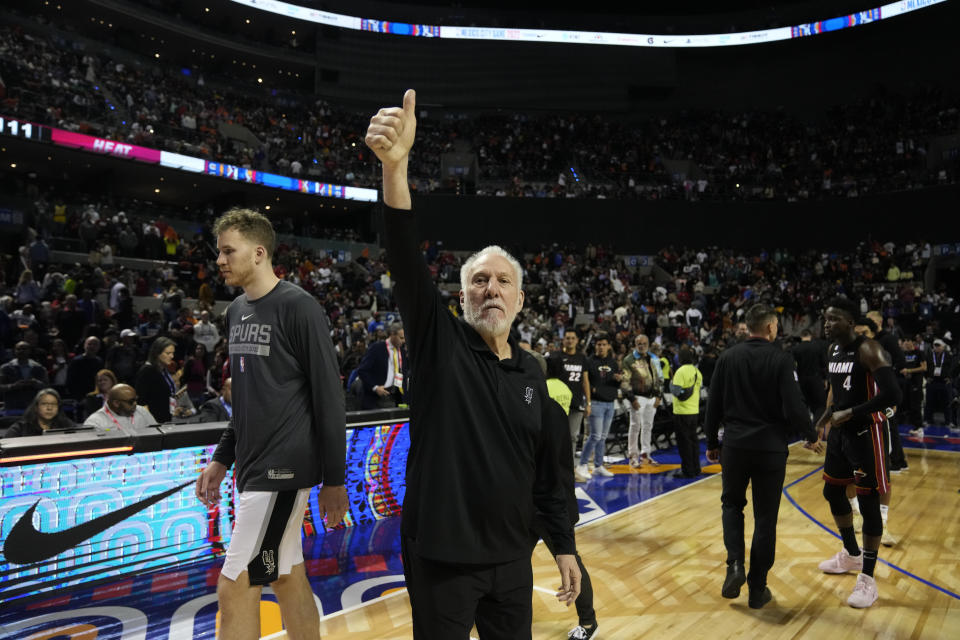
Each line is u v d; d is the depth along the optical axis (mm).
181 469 4457
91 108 20500
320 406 2512
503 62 31734
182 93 25234
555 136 29922
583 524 5871
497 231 26656
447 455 1744
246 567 2428
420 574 1729
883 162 26703
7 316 9789
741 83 32531
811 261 25281
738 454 3871
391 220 1682
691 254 26031
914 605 3943
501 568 1758
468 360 1824
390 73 30859
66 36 23516
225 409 5715
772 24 31484
